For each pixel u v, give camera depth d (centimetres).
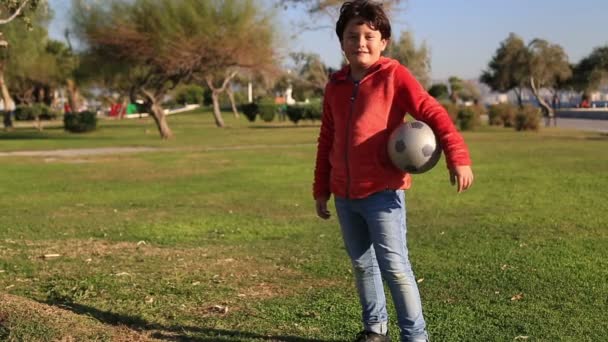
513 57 5844
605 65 6856
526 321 461
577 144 2686
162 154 2397
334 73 385
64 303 511
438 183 1423
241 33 3198
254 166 1906
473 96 7788
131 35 3106
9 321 426
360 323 458
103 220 970
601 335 430
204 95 9881
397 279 363
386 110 358
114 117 7412
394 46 4969
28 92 7325
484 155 2164
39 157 2289
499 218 945
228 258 688
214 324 459
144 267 643
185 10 3123
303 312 486
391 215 361
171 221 959
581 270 609
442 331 442
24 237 820
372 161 358
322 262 662
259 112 5812
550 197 1167
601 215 948
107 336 423
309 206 1119
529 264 637
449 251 709
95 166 1944
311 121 5712
